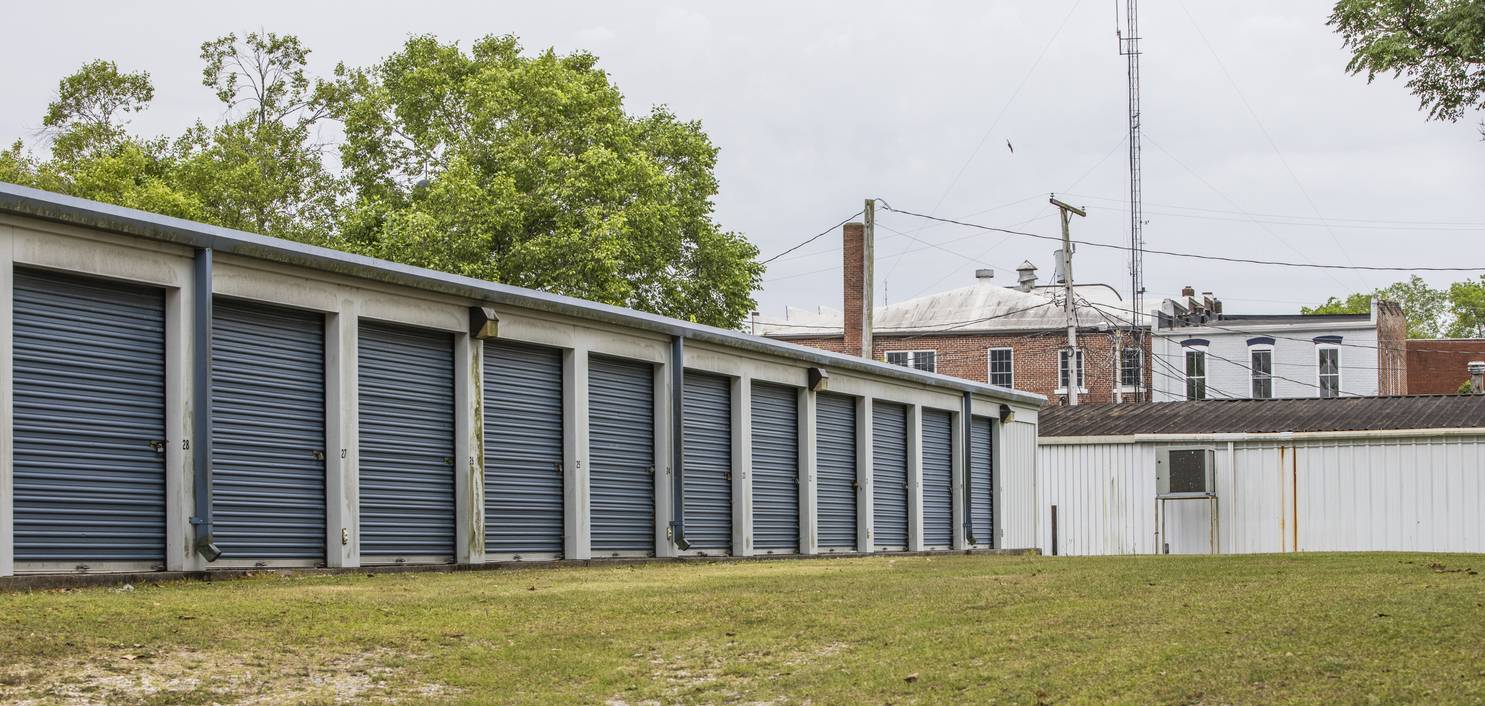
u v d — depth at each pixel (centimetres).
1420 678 805
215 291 1558
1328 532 3372
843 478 2902
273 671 951
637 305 4391
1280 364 6341
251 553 1620
